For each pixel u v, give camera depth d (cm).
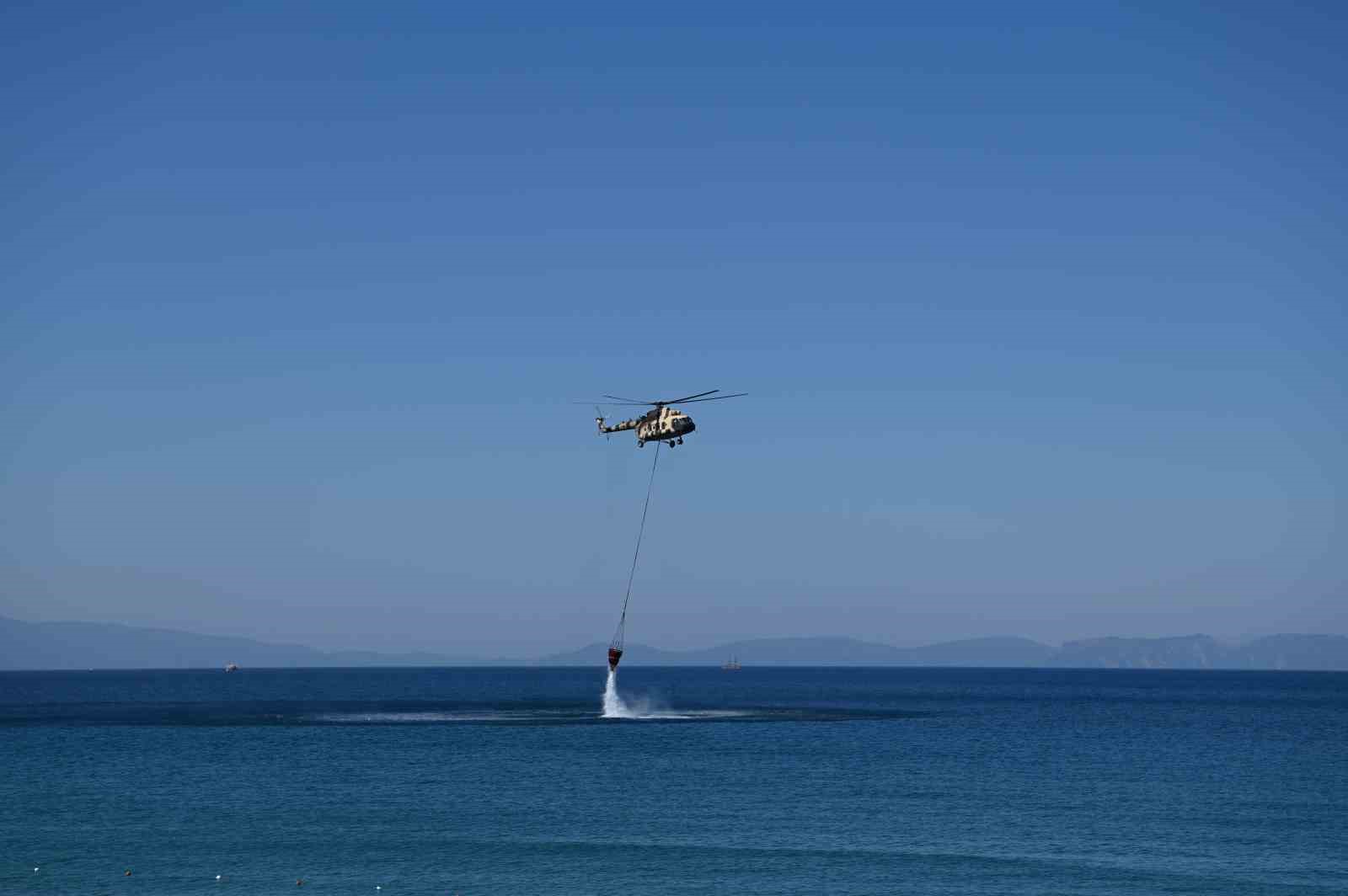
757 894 5056
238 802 7331
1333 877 5428
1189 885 5275
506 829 6431
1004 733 13312
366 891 5088
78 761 9469
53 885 5175
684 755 10150
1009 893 5106
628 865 5578
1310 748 11575
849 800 7525
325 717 15388
